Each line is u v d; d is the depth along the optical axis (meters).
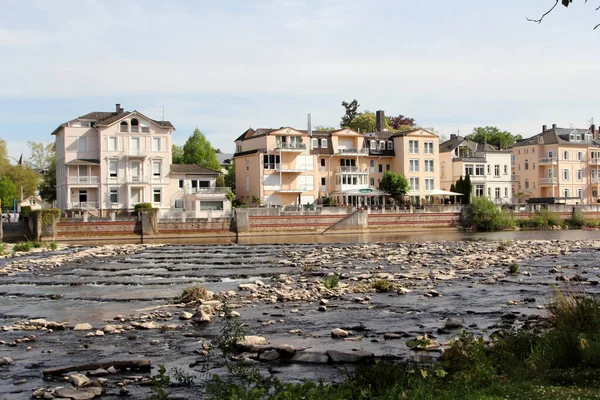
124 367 16.02
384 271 37.00
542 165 128.38
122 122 91.12
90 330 21.39
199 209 92.69
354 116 169.62
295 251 54.22
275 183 103.12
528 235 82.94
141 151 92.06
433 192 108.25
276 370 15.25
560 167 127.25
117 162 90.94
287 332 19.84
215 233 83.31
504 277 32.91
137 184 91.06
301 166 104.69
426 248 54.28
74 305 27.52
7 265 44.62
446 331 19.55
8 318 24.59
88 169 90.25
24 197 132.25
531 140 133.00
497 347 14.77
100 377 15.22
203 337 19.58
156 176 93.19
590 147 130.25
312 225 88.62
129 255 52.78
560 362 13.11
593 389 11.34
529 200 119.94
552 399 10.80
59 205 96.12
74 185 89.06
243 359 16.28
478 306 24.17
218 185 124.50
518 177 133.75
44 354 17.83
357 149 110.50
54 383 14.85
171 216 81.31
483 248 53.16
